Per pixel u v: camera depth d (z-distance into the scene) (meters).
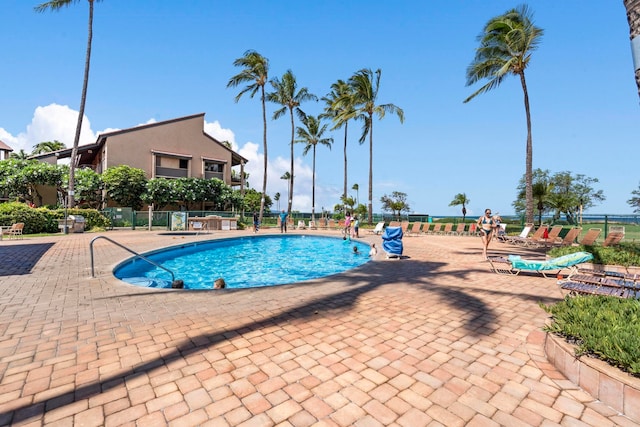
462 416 2.10
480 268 7.91
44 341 3.26
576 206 28.75
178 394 2.34
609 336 2.38
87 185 24.52
